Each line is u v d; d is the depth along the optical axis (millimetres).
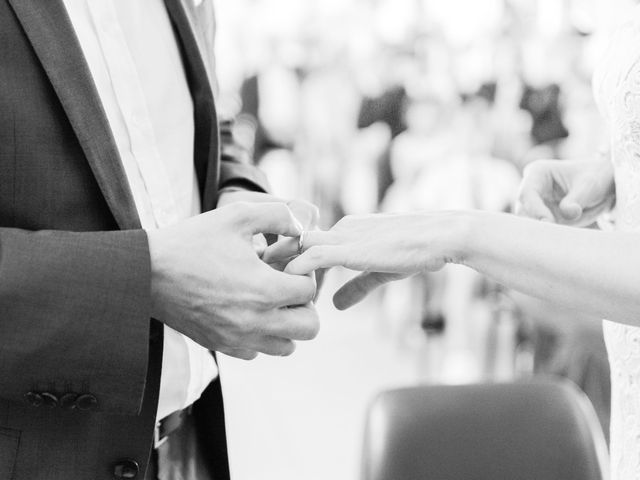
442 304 3822
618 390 1261
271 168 4820
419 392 1376
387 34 4539
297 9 4770
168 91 1163
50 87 998
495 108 3967
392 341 4344
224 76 4840
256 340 1015
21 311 946
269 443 3094
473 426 1354
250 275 989
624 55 1176
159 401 1104
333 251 1057
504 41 3973
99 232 981
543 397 1374
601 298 1014
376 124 4535
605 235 1026
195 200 1219
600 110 1292
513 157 3873
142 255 972
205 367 1160
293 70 4777
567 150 3758
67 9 1070
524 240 1027
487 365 3250
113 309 960
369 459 1345
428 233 1054
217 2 4777
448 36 4215
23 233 969
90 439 1028
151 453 1115
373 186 4578
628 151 1181
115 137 1094
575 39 3773
